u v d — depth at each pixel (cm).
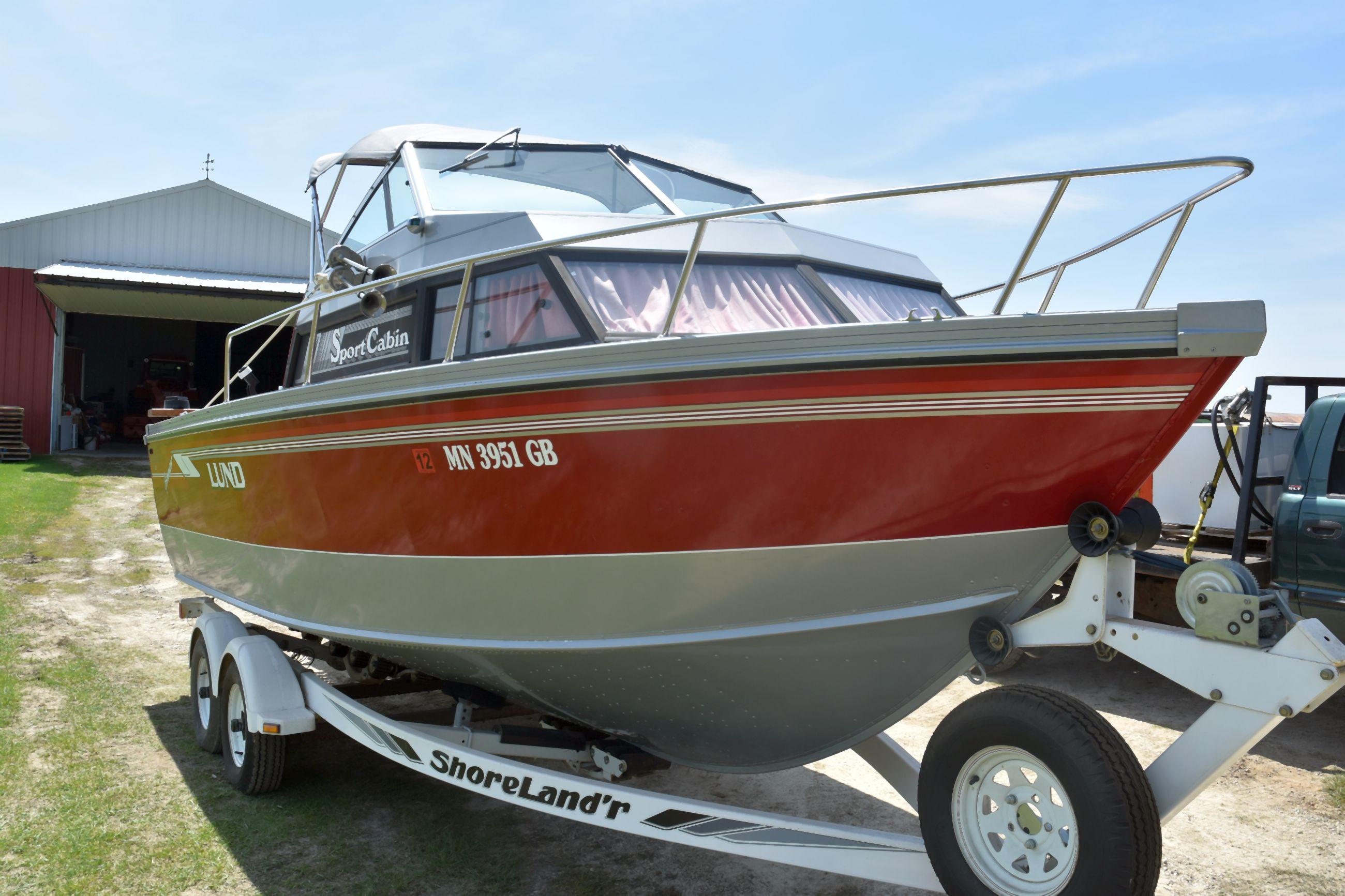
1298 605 525
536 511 334
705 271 375
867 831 291
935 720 555
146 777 443
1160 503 696
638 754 424
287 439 435
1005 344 257
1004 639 287
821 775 469
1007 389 262
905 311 411
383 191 510
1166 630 257
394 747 373
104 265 1991
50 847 365
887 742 360
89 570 956
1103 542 266
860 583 295
